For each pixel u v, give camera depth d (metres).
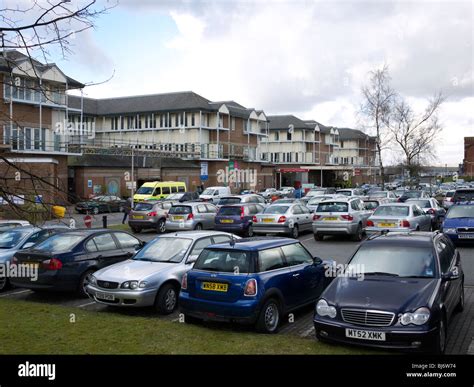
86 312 9.09
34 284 10.18
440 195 45.12
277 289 7.91
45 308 9.30
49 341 7.13
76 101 63.38
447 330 7.30
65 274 10.20
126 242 11.73
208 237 10.48
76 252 10.52
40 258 10.17
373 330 6.44
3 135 8.23
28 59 6.09
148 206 24.25
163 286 9.20
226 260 7.98
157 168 54.38
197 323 8.33
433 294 6.77
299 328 8.15
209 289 7.80
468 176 91.44
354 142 98.88
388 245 8.14
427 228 19.27
